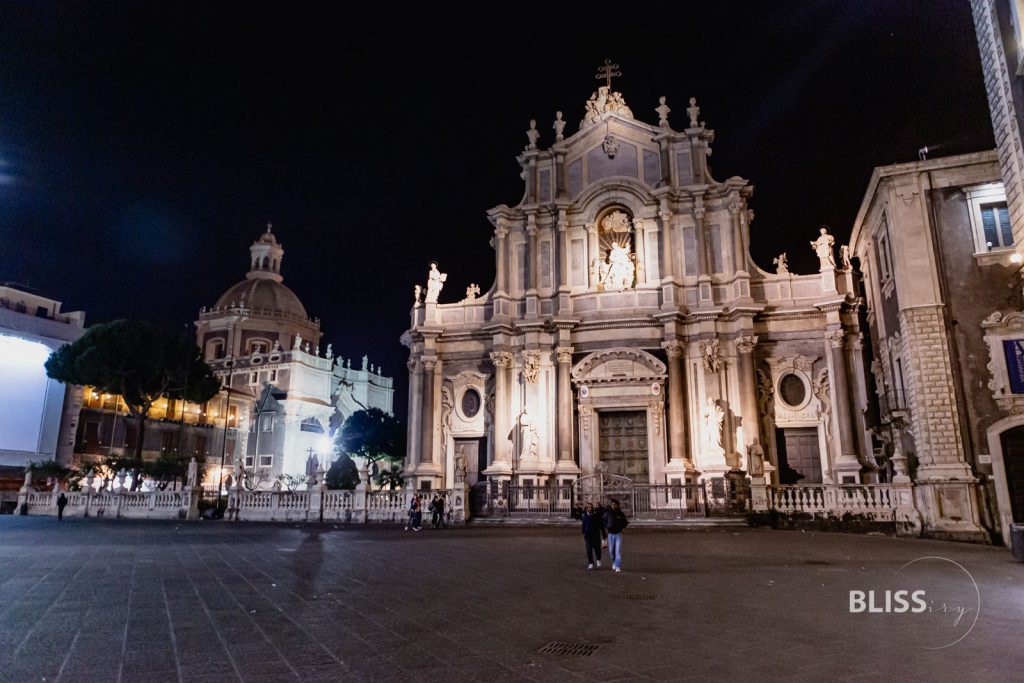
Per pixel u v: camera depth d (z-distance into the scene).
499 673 6.80
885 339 30.23
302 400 81.56
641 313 36.31
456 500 31.47
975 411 23.86
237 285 94.44
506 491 32.59
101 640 8.12
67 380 56.31
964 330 24.48
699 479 33.62
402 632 8.56
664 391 35.81
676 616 9.58
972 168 25.31
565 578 13.35
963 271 24.88
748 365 34.34
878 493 26.19
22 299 65.88
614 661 7.23
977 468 23.52
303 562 15.95
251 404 82.25
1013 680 6.53
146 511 40.09
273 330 90.06
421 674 6.77
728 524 28.36
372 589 11.91
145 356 54.66
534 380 37.16
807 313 35.16
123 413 69.19
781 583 12.70
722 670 6.90
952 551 18.80
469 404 39.34
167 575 13.73
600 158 39.31
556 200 38.47
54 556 17.47
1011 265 24.30
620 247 38.38
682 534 24.56
